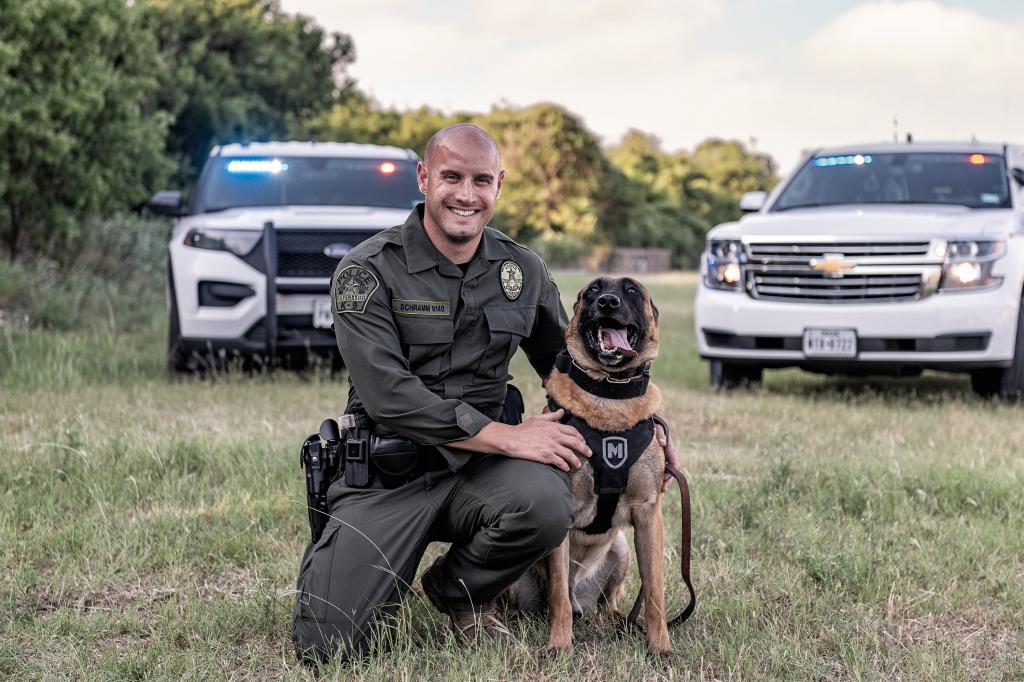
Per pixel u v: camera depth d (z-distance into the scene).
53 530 3.97
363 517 3.04
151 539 3.90
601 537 3.24
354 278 3.05
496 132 50.94
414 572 3.12
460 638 3.13
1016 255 7.11
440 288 3.10
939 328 7.02
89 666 2.86
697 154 80.12
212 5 31.20
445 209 3.01
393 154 8.95
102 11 11.90
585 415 3.12
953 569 3.78
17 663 2.87
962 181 8.14
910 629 3.29
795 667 2.95
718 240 7.77
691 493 4.68
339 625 2.94
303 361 8.22
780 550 3.95
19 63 10.84
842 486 4.78
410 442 3.09
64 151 11.12
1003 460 5.33
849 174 8.48
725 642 3.11
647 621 3.12
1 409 6.30
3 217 11.72
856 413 6.95
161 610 3.27
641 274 43.88
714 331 7.66
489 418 3.12
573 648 3.14
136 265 13.33
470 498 3.07
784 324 7.36
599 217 52.47
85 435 5.09
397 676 2.84
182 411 6.45
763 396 7.77
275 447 5.18
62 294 10.63
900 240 7.13
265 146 8.94
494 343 3.14
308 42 39.69
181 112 27.03
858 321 7.17
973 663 3.02
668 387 8.18
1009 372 7.27
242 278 7.32
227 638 3.09
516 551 3.00
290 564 3.72
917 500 4.63
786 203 8.52
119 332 10.49
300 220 7.47
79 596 3.43
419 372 3.12
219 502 4.40
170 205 8.31
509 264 3.20
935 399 7.64
